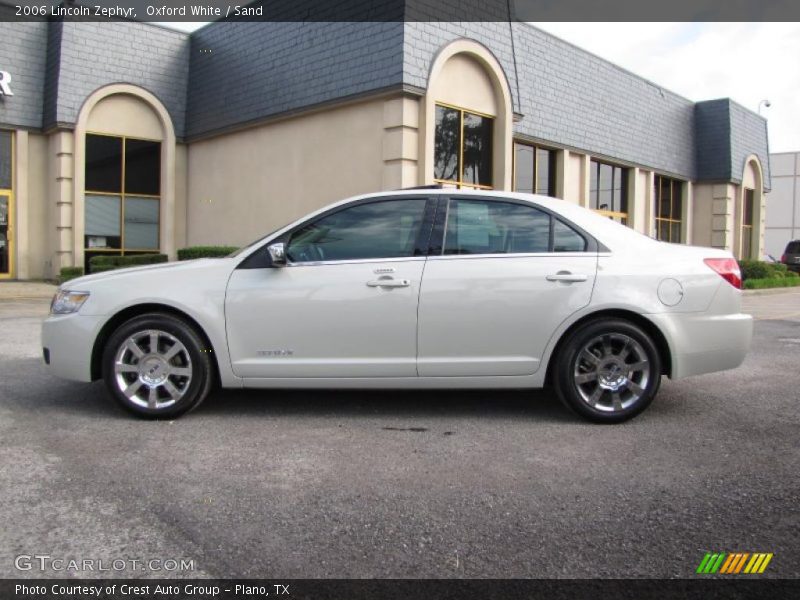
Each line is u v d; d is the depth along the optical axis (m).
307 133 15.82
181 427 4.97
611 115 21.89
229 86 18.19
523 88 18.31
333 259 5.18
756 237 29.45
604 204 22.50
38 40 18.73
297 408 5.55
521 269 5.09
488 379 5.13
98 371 5.27
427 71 13.49
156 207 20.05
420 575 2.88
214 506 3.54
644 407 5.11
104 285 5.20
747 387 6.50
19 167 18.58
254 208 17.56
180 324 5.07
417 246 5.18
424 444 4.61
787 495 3.74
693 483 3.91
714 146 26.53
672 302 5.13
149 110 19.66
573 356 5.08
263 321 5.07
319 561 2.99
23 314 11.98
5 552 3.03
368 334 5.06
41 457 4.27
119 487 3.79
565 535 3.25
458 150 14.60
